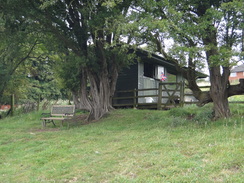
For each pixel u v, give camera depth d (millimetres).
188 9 8531
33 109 18703
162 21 7180
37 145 7578
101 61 12117
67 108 10945
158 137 7020
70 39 11328
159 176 4453
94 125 10156
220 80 8625
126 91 14656
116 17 8500
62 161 5871
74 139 7812
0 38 11898
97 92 12234
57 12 10672
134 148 6258
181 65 8320
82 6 10289
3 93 19875
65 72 13219
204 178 4148
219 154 5133
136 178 4461
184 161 4965
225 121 7910
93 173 4941
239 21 7391
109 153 6152
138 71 15391
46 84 33781
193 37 7613
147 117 10695
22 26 10820
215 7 8000
